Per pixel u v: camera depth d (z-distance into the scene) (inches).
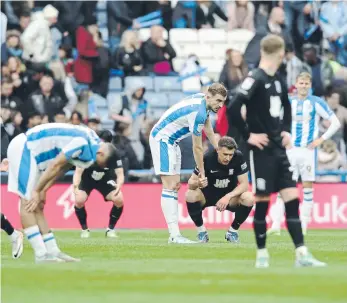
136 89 2691.9
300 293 884.0
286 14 2945.4
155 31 2881.4
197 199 1761.8
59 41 2780.5
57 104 2630.4
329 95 2775.6
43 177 1171.3
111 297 860.0
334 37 2962.6
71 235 2132.1
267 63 1140.5
